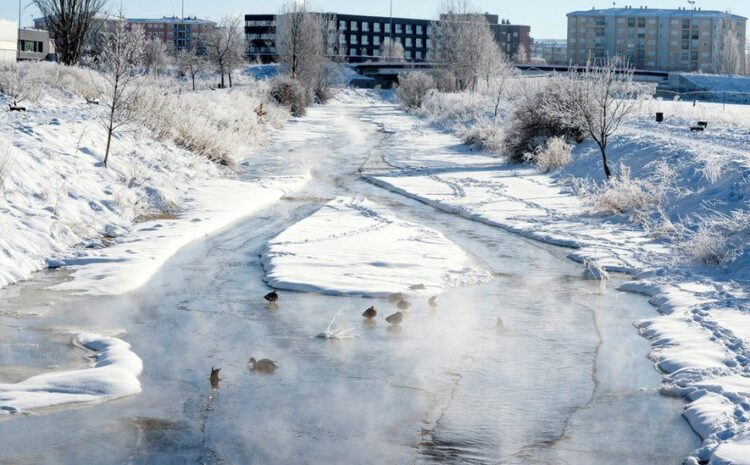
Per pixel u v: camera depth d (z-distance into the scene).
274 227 20.33
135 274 14.80
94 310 12.62
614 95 31.83
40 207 17.62
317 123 58.81
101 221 18.62
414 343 11.44
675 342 11.34
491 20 186.88
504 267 16.59
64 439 8.12
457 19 91.75
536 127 34.91
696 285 14.63
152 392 9.42
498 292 14.45
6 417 8.58
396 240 18.67
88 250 16.52
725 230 17.45
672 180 23.97
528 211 23.39
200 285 14.45
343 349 11.11
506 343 11.51
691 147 27.36
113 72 24.33
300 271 15.29
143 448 7.98
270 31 156.38
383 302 13.61
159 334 11.56
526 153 33.53
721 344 11.15
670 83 101.81
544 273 16.09
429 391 9.64
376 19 167.38
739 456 7.57
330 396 9.43
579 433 8.51
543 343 11.54
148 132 28.05
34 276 14.59
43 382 9.44
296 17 88.12
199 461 7.75
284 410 9.00
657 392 9.68
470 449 8.12
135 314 12.51
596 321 12.71
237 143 35.62
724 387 9.43
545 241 19.45
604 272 15.67
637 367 10.58
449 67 91.06
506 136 36.81
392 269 15.75
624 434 8.49
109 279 14.41
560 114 32.41
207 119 35.47
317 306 13.24
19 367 9.98
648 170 26.27
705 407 8.87
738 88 98.25
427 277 15.20
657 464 7.80
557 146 32.31
